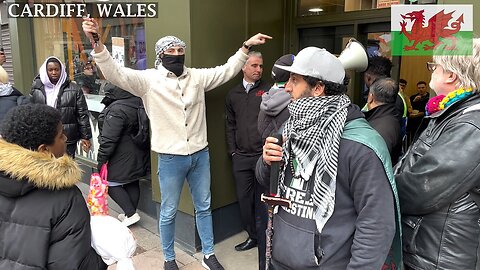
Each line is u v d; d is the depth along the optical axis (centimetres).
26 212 132
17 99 343
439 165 129
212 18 298
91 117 464
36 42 541
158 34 310
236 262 305
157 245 333
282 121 208
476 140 125
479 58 134
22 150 131
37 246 130
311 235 137
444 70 142
